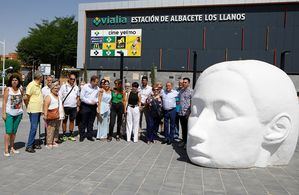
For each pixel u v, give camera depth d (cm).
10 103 747
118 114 1012
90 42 3694
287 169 711
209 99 710
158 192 541
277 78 710
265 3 3058
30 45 5047
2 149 813
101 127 1019
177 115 1005
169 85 988
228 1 3156
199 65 3291
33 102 795
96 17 3653
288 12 3030
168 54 3397
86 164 705
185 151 881
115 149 883
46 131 873
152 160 768
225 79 699
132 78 3519
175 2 3319
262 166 713
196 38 3300
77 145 918
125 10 3534
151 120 1001
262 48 3108
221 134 689
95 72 3688
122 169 676
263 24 3098
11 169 643
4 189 531
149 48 3466
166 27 3400
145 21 3459
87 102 979
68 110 972
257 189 576
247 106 682
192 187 573
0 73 4119
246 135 684
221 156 689
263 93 685
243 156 689
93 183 576
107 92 1014
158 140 1041
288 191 571
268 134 704
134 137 1005
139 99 1021
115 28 3584
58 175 615
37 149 837
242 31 3155
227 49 3200
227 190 565
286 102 704
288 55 3044
